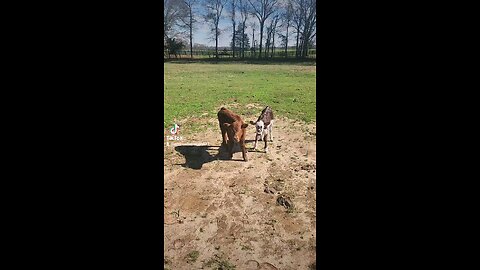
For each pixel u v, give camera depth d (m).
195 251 3.41
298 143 6.48
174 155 5.83
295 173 5.16
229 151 5.69
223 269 3.16
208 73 17.61
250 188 4.69
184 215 4.03
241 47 29.92
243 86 13.00
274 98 10.46
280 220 3.96
